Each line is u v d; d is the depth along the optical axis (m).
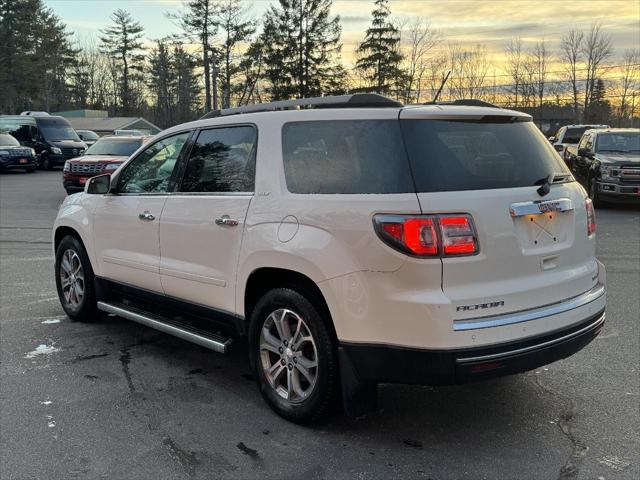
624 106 61.97
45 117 30.50
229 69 60.19
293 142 3.68
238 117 4.08
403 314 3.06
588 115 61.16
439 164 3.20
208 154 4.28
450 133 3.34
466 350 3.03
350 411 3.34
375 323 3.15
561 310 3.38
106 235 5.15
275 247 3.54
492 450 3.37
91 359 4.82
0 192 19.41
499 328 3.11
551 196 3.48
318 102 3.76
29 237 10.81
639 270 7.95
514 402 4.00
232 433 3.59
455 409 3.91
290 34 58.25
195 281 4.23
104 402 4.01
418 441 3.48
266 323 3.80
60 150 29.50
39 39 72.88
